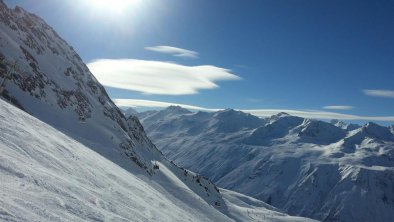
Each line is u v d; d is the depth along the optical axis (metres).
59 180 32.34
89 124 114.00
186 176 188.62
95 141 104.94
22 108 84.25
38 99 98.38
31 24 142.62
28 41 127.38
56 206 24.73
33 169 30.64
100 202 34.31
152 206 60.09
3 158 28.33
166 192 112.69
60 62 142.50
